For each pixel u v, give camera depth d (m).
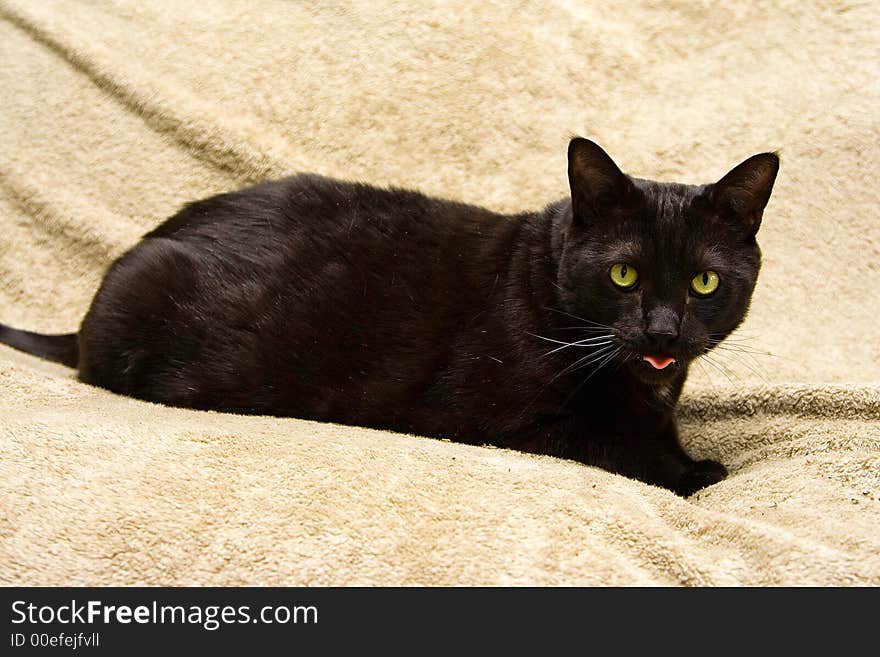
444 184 3.05
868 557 1.49
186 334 2.22
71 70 3.21
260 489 1.62
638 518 1.59
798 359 2.72
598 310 1.99
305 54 3.19
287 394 2.19
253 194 2.40
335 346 2.18
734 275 1.99
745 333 2.78
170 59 3.23
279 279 2.24
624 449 2.05
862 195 2.94
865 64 3.08
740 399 2.42
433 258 2.23
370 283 2.22
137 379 2.25
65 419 1.84
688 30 3.21
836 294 2.86
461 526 1.56
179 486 1.62
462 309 2.15
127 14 3.30
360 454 1.77
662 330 1.87
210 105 3.13
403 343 2.16
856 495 1.77
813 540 1.56
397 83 3.13
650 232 1.95
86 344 2.27
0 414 1.89
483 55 3.15
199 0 3.33
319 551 1.50
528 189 3.01
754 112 3.05
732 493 1.88
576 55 3.17
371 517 1.57
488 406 2.07
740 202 1.99
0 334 2.60
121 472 1.66
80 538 1.51
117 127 3.13
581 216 2.00
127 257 2.32
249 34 3.24
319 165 3.07
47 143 3.13
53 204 3.02
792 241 2.92
